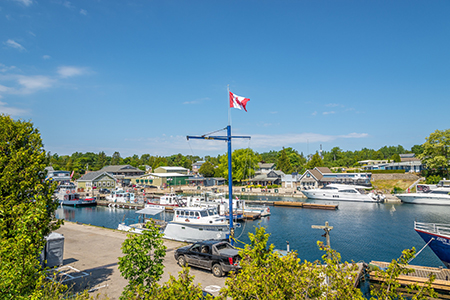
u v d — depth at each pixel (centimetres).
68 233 2494
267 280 618
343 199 6125
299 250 2642
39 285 741
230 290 652
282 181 8625
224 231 2569
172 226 2745
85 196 7025
